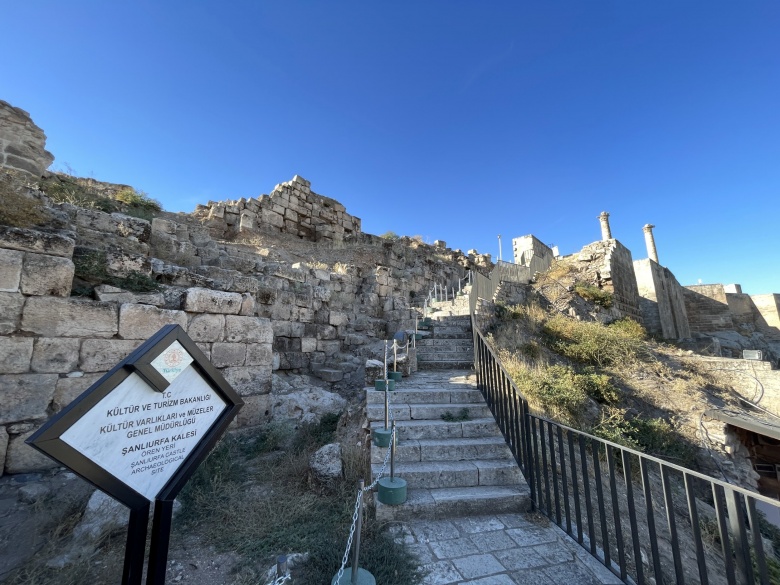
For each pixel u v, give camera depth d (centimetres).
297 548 297
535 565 289
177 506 344
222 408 240
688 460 747
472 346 830
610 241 1781
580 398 720
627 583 265
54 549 273
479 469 398
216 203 1384
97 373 445
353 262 1430
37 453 392
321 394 677
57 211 493
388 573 271
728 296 2906
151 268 543
